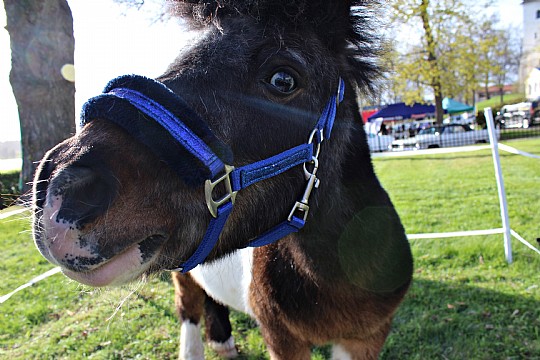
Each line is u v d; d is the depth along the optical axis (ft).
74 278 3.55
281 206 4.73
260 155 4.37
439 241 15.01
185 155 3.64
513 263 12.71
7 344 10.85
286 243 5.84
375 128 73.10
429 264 13.32
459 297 11.12
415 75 58.39
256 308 6.57
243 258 7.00
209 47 4.38
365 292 5.66
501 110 88.63
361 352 6.37
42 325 11.78
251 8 4.53
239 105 4.23
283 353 6.43
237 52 4.34
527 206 19.36
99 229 3.36
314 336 6.01
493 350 8.98
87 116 3.59
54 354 10.29
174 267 4.11
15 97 22.45
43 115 22.31
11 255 17.97
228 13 4.66
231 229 4.44
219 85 4.18
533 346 8.94
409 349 9.37
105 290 5.13
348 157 5.72
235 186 4.14
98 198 3.33
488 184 25.84
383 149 55.42
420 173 33.60
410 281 6.68
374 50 5.91
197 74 4.17
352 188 5.75
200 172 3.73
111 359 9.93
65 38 22.43
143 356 10.04
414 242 15.19
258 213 4.55
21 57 21.76
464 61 58.29
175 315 11.75
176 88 4.03
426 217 18.98
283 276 5.90
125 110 3.49
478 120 73.77
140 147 3.54
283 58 4.39
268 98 4.37
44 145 22.50
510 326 9.61
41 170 3.54
